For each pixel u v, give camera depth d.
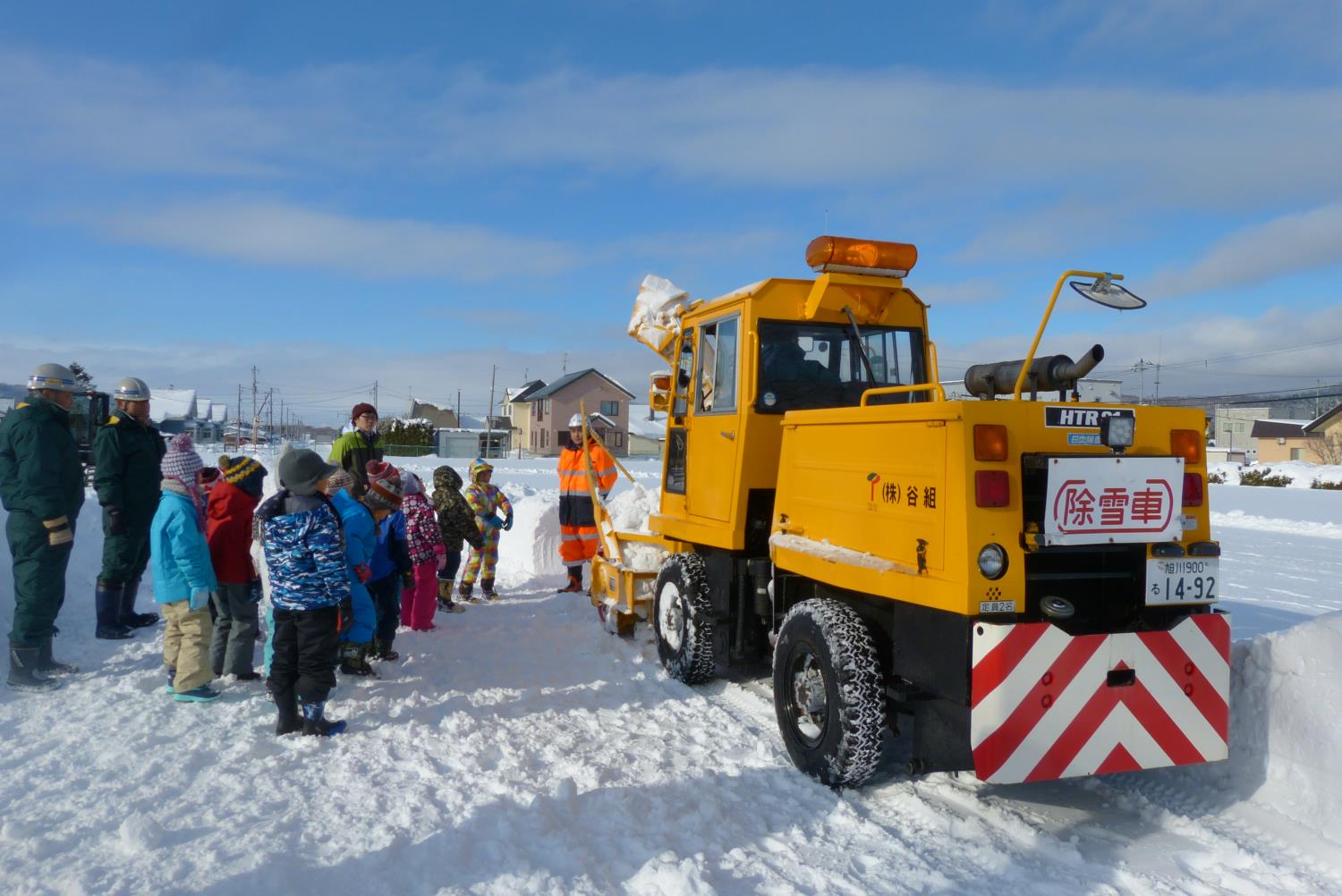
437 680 5.79
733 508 5.39
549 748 4.55
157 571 5.02
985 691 3.44
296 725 4.61
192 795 3.78
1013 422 3.55
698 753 4.59
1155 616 3.90
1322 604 9.36
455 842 3.38
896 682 3.93
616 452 65.00
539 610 8.32
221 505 5.42
